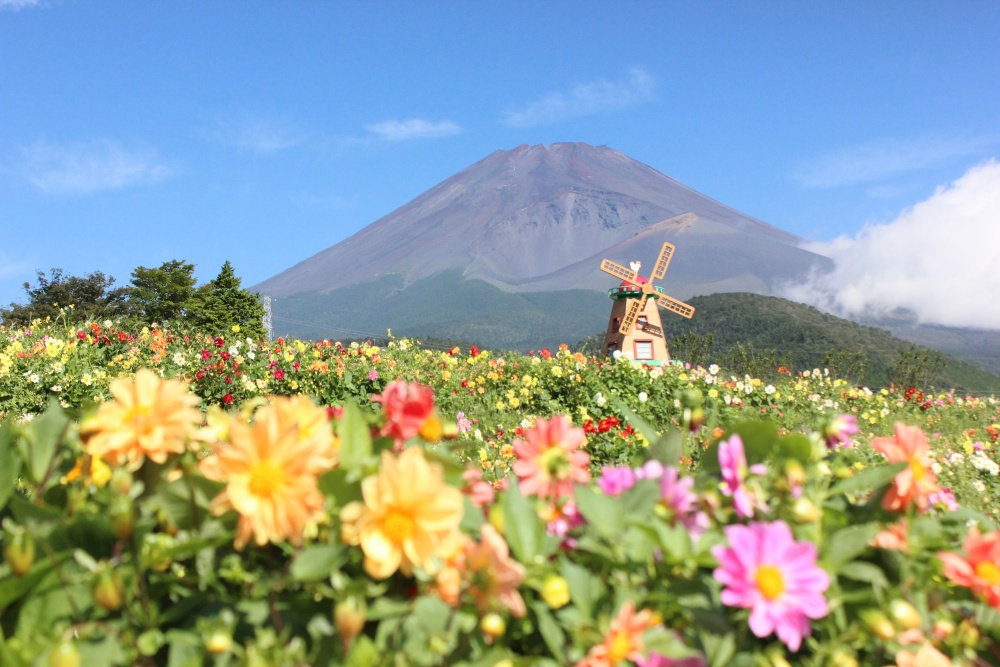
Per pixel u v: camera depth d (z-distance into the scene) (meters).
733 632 1.57
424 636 1.47
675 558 1.56
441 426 1.93
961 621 1.79
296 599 1.54
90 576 1.43
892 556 1.76
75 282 58.22
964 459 9.41
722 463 1.82
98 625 1.44
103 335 12.71
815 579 1.50
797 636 1.48
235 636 1.51
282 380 11.26
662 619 1.58
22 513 1.60
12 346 10.83
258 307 60.75
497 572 1.42
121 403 1.72
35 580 1.45
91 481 1.79
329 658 1.43
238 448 1.47
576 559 1.78
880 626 1.49
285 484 1.47
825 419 1.99
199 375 11.01
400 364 13.61
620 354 12.98
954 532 2.13
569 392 12.38
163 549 1.49
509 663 1.39
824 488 1.95
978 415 15.64
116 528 1.45
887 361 121.12
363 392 11.55
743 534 1.53
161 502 1.62
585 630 1.44
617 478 1.94
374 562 1.42
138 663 1.46
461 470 1.75
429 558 1.45
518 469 1.92
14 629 1.50
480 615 1.46
